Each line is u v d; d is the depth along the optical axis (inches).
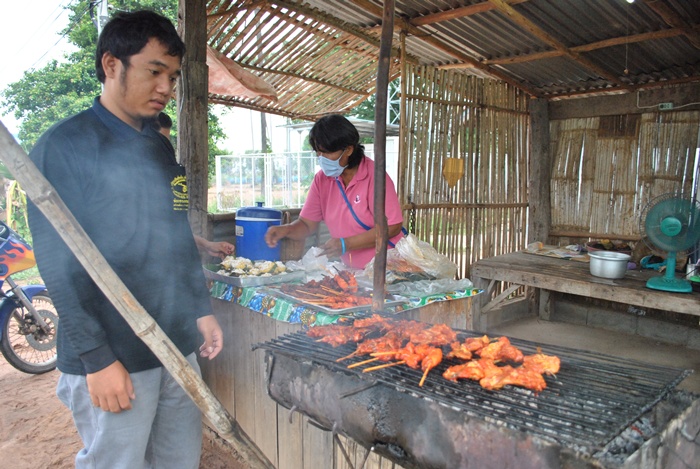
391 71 281.6
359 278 131.7
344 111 314.7
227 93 224.5
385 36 102.0
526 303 279.1
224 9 192.1
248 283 126.7
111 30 75.4
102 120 80.7
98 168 78.6
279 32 222.8
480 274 230.7
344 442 104.7
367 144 821.9
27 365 207.8
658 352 222.5
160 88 78.9
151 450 100.0
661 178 241.8
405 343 86.5
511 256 250.4
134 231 83.5
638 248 225.9
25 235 444.1
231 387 143.1
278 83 267.6
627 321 249.9
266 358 92.7
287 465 123.5
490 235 267.4
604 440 53.1
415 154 227.3
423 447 67.3
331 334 87.7
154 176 87.4
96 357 75.1
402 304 111.3
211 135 935.0
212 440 155.6
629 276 203.0
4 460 148.2
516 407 61.5
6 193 413.1
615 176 256.4
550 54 218.7
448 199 243.9
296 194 845.2
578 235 270.5
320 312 104.3
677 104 232.2
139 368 83.6
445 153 239.3
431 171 234.5
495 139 262.1
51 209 63.0
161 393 93.3
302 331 95.5
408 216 228.4
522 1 173.8
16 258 203.8
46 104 726.5
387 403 71.6
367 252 147.1
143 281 86.0
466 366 71.5
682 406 69.8
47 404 184.1
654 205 176.2
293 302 111.6
